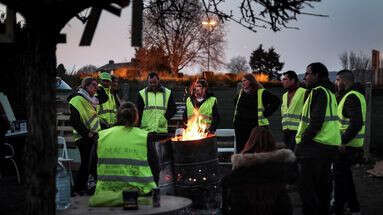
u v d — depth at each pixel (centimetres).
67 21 451
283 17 465
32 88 448
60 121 1292
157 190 628
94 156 672
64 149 1066
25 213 457
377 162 1367
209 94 1058
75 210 616
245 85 1042
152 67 3394
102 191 645
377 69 2253
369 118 1495
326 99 741
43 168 451
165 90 1048
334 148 750
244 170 522
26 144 457
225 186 525
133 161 651
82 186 945
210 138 820
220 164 1252
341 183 810
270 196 520
